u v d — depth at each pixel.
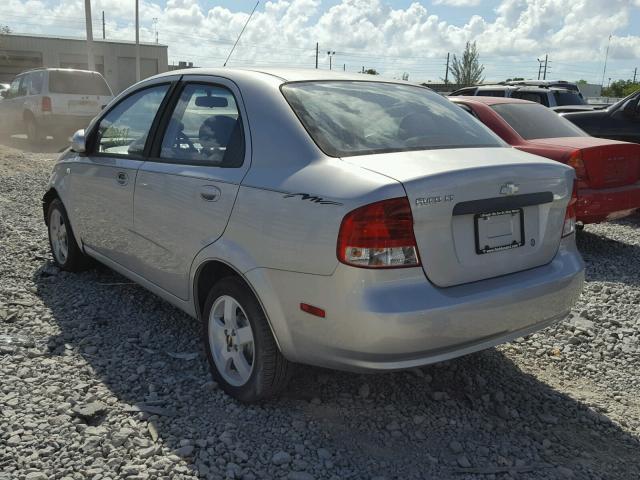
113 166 4.37
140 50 45.69
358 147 3.18
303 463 2.89
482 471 2.93
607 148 6.49
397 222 2.76
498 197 3.05
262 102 3.43
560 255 3.44
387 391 3.61
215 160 3.54
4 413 3.18
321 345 2.94
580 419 3.47
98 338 4.15
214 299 3.49
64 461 2.84
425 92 4.11
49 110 15.80
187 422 3.20
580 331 4.65
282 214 3.01
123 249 4.37
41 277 5.30
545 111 7.66
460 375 3.88
